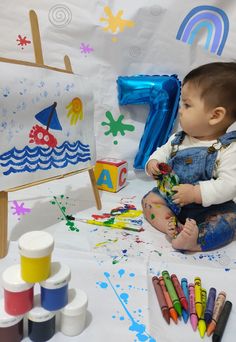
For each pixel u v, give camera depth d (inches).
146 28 50.3
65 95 38.0
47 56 52.2
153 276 31.0
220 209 37.9
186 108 38.8
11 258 32.5
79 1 49.6
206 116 37.7
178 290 28.3
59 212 42.4
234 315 27.2
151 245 36.4
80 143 41.0
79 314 23.9
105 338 24.4
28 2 49.9
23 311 22.5
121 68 52.9
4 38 51.7
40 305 23.6
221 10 48.9
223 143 37.2
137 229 39.3
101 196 48.4
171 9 49.2
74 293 25.3
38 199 45.4
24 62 34.0
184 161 39.1
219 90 36.4
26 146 34.6
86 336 24.5
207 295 28.8
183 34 50.3
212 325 25.5
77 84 39.7
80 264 32.1
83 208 44.1
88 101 41.5
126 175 52.7
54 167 37.9
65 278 23.0
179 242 34.7
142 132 55.6
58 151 38.2
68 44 51.7
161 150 43.2
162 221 38.9
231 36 49.6
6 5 50.1
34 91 34.5
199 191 36.3
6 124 32.5
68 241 36.1
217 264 33.8
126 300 28.0
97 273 31.0
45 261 22.1
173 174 39.0
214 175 37.9
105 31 50.6
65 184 50.5
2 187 32.4
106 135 55.8
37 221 39.9
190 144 40.3
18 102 33.1
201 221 38.3
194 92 37.5
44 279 22.5
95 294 28.5
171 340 24.6
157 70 53.0
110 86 53.6
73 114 39.5
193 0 48.7
